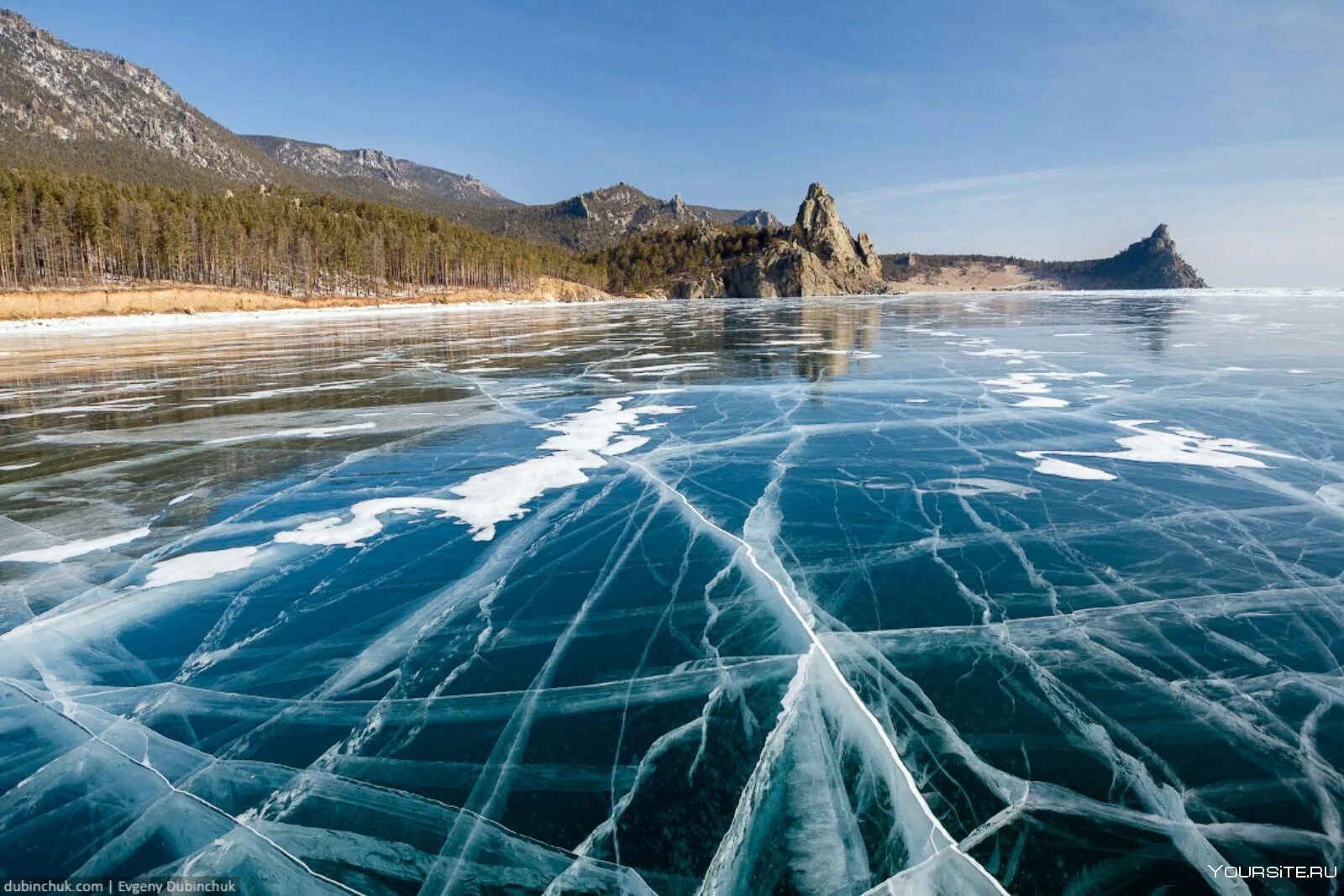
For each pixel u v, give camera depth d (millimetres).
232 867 2754
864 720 3523
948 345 21672
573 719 3633
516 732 3529
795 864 2680
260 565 5719
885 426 10328
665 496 7234
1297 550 5562
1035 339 22906
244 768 3336
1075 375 14695
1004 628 4418
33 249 57625
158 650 4453
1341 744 3293
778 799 3027
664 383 14977
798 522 6395
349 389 14773
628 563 5602
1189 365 15820
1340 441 8945
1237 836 2771
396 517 6770
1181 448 8734
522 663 4180
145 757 3441
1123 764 3184
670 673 4027
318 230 77625
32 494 7727
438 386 15039
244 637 4598
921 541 5895
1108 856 2680
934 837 2789
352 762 3352
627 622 4645
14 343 29047
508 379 16078
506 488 7633
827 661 4070
